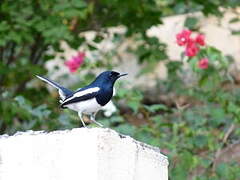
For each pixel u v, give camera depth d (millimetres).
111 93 8234
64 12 12016
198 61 11844
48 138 6195
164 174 7047
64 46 17812
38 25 12109
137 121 15516
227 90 13719
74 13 12016
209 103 12930
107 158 6094
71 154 6078
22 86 14125
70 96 8281
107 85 8203
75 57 13094
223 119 12375
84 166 6012
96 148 5992
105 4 14062
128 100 11562
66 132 6230
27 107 11945
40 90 14055
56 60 17703
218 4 14242
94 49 13703
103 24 14312
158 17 14055
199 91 12914
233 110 12172
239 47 17281
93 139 6020
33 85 16750
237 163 12602
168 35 17781
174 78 13992
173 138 11703
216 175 11609
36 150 6223
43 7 12250
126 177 6348
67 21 13680
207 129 12312
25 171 6238
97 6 14398
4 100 12281
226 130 12602
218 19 15500
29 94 13930
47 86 16891
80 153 6043
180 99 16156
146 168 6695
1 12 12641
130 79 17516
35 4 12562
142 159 6641
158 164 6934
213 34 17469
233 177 11547
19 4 12391
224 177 11602
